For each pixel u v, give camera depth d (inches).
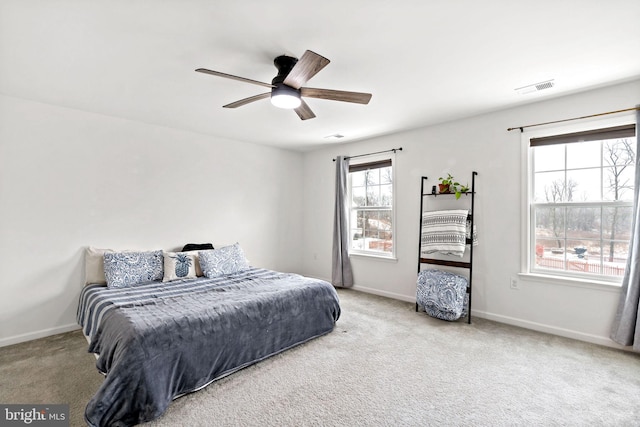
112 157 139.4
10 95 114.8
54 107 124.9
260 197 197.6
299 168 220.8
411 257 164.4
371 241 187.9
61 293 126.0
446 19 71.2
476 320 136.9
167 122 148.9
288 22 72.2
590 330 113.7
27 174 119.1
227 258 147.7
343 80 103.6
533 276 125.3
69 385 86.6
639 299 101.3
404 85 107.7
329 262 206.4
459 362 99.2
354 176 197.5
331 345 112.7
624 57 88.7
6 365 98.0
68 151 128.1
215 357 88.9
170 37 78.0
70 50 83.8
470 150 143.0
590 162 117.8
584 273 118.3
